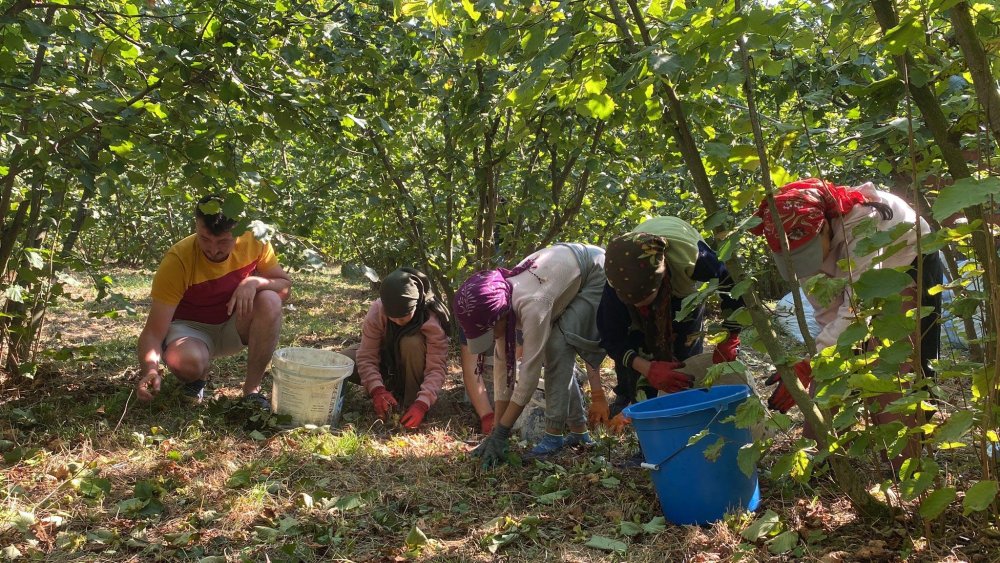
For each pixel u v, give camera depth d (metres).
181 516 3.18
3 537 2.88
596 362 4.10
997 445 2.90
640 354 3.76
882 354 2.31
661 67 2.33
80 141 3.67
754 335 2.79
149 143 3.57
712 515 3.00
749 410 2.59
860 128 2.87
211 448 3.90
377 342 4.80
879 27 2.77
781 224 2.62
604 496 3.43
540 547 2.95
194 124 3.72
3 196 4.25
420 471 3.73
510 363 3.93
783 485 3.23
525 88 2.73
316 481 3.55
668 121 2.90
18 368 4.75
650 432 3.03
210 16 3.76
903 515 2.77
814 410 2.69
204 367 4.61
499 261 6.27
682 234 3.51
